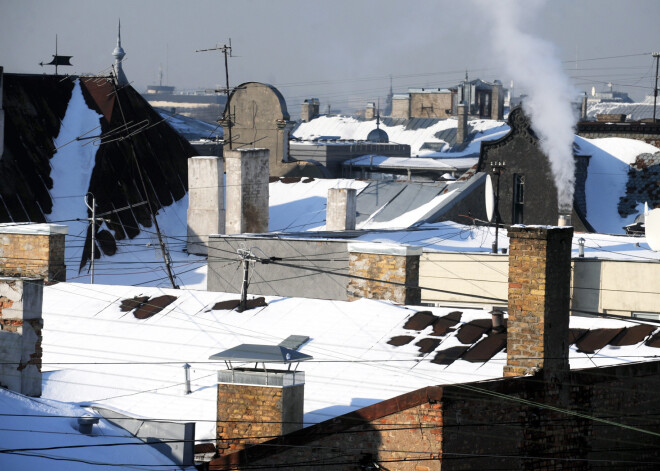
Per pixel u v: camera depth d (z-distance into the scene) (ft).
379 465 136.77
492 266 254.88
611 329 168.35
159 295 200.23
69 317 196.13
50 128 370.32
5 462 127.95
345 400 155.63
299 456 140.97
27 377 151.43
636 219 408.05
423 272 260.83
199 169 363.76
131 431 149.18
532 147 439.63
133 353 180.45
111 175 365.81
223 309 192.85
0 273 215.72
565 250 147.95
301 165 534.78
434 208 357.61
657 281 244.01
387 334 174.91
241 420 147.23
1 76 344.28
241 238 274.77
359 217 382.01
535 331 145.48
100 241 341.82
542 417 144.15
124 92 395.75
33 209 341.41
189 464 146.72
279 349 149.48
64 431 140.46
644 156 465.88
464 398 135.74
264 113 542.98
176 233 371.15
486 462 138.21
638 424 154.81
